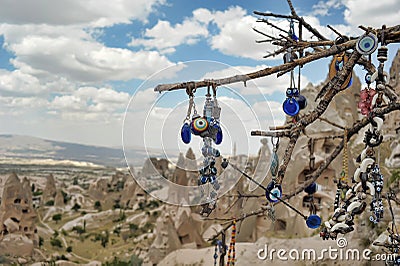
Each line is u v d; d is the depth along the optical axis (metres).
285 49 2.69
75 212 33.78
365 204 2.26
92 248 23.64
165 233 16.77
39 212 33.38
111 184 41.50
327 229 2.35
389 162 9.91
